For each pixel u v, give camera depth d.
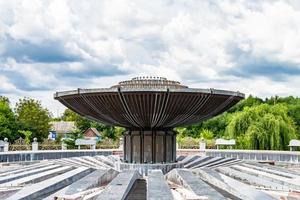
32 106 53.50
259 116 39.22
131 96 12.47
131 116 13.40
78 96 13.28
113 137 54.84
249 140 36.91
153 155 14.49
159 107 12.79
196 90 12.53
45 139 50.91
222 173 14.23
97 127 59.69
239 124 39.56
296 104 55.03
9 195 10.24
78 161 17.25
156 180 10.88
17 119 49.78
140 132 14.56
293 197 10.00
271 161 23.00
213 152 26.22
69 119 80.44
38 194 9.88
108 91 12.54
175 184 12.15
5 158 21.48
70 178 12.28
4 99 56.66
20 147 26.03
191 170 13.44
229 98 13.55
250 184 12.20
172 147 14.98
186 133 50.56
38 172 13.95
